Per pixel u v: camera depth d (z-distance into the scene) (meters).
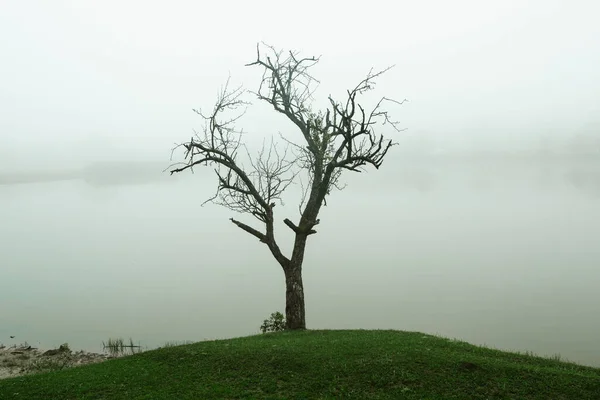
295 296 25.00
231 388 15.05
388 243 62.78
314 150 26.33
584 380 14.95
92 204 141.75
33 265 56.06
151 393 14.91
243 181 26.09
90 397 14.87
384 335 20.81
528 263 45.88
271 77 26.80
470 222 77.69
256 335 22.89
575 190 128.88
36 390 15.52
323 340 19.67
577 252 49.88
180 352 18.55
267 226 25.98
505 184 164.12
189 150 25.56
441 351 17.36
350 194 152.75
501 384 14.59
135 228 88.38
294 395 14.48
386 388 14.64
